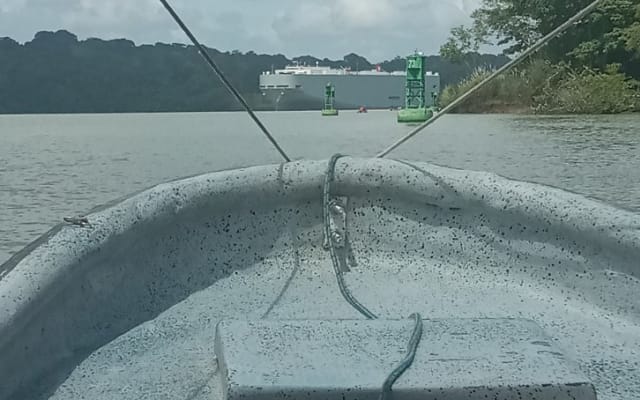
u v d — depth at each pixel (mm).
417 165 2676
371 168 2656
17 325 1659
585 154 15805
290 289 2414
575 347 2016
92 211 2248
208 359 1895
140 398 1694
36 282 1778
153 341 2014
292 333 1752
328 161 2705
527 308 2256
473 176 2568
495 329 1791
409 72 36812
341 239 2598
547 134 21391
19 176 13789
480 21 34844
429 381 1519
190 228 2490
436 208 2615
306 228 2650
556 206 2367
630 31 30562
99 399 1691
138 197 2352
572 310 2234
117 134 27422
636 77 32656
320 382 1504
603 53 31719
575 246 2330
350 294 2357
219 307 2264
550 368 1587
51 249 1934
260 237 2596
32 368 1768
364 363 1592
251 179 2600
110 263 2156
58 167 15219
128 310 2188
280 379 1516
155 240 2379
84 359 1887
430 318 2023
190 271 2430
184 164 15703
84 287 2033
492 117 30078
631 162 14172
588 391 1528
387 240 2629
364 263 2588
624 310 2178
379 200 2668
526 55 2473
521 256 2443
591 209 2303
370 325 1809
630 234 2184
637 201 9969
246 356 1620
